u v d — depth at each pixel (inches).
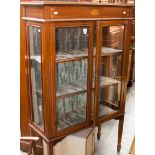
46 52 65.7
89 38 73.9
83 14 69.7
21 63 90.4
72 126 79.7
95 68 80.0
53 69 68.2
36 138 71.1
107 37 84.7
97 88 82.5
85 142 84.7
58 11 63.7
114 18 79.1
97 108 85.3
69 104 88.1
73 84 83.7
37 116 81.7
